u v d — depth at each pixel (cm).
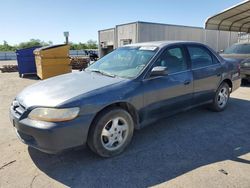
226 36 2011
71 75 390
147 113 354
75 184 264
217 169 288
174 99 391
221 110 514
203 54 464
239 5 1173
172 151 337
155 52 381
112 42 1870
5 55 3806
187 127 427
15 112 308
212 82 468
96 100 292
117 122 322
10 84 997
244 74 809
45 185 263
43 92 308
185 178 271
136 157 321
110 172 287
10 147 354
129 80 337
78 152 335
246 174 277
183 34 1744
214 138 381
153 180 269
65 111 272
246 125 438
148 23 1567
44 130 267
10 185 262
